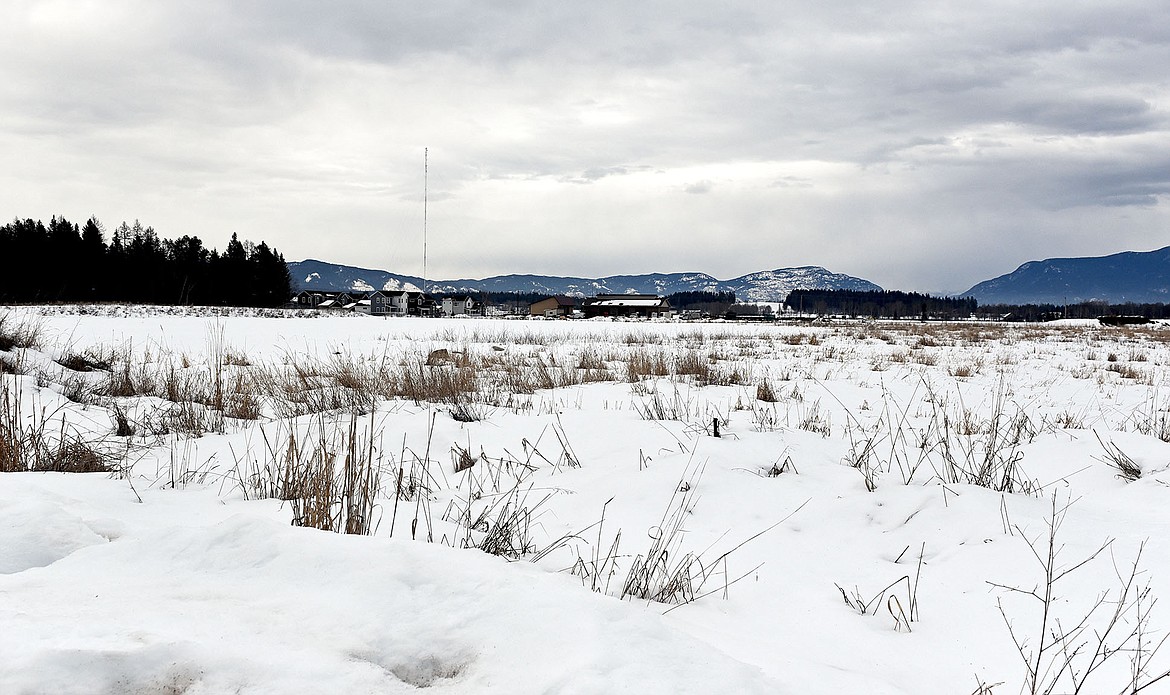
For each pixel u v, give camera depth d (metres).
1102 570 3.38
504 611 2.15
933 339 28.41
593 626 2.05
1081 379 14.38
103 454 5.87
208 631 1.97
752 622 3.02
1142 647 2.68
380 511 4.37
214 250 84.88
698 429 6.59
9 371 8.87
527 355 17.98
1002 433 7.67
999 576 3.42
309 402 8.80
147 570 2.51
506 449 6.28
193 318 36.91
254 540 2.62
